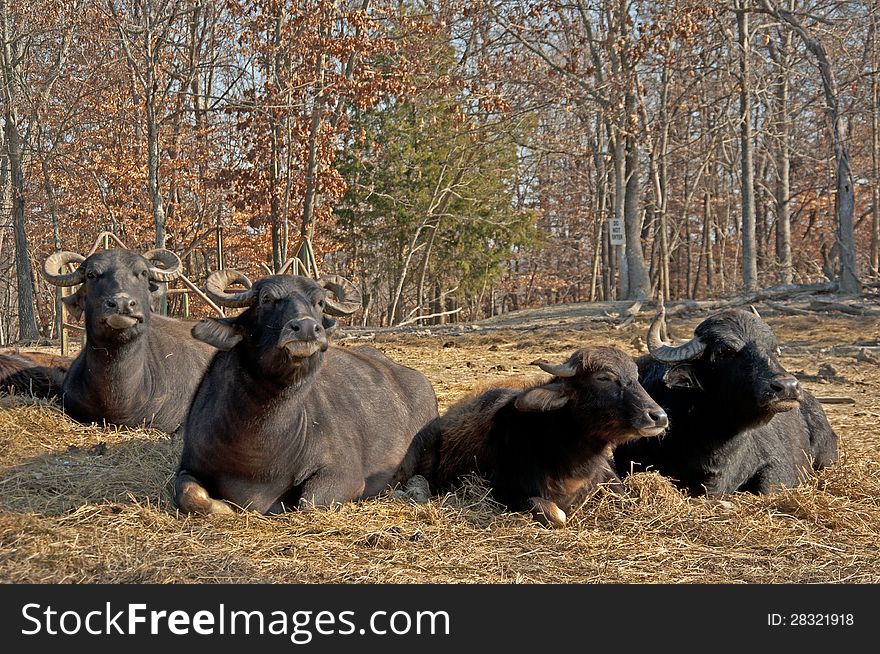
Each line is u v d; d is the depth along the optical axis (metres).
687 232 52.72
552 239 56.16
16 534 5.60
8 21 32.66
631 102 33.78
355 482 6.95
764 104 42.56
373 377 7.84
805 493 7.23
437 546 5.95
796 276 41.88
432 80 31.98
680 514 6.72
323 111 26.52
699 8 29.64
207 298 7.29
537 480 6.86
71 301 9.03
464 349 20.22
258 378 6.12
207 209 33.41
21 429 8.27
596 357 6.62
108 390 8.92
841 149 26.34
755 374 7.10
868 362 16.17
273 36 26.91
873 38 34.56
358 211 38.16
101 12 28.80
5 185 35.75
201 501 6.23
